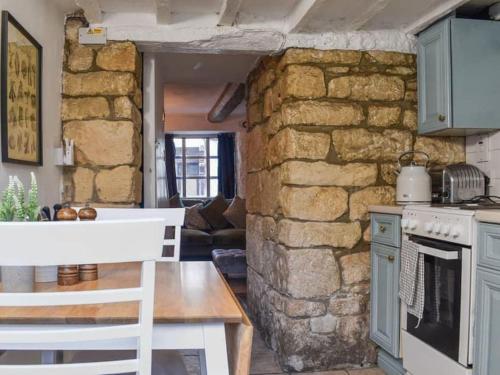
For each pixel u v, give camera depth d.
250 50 2.79
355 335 2.74
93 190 2.67
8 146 1.90
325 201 2.71
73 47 2.68
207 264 1.93
